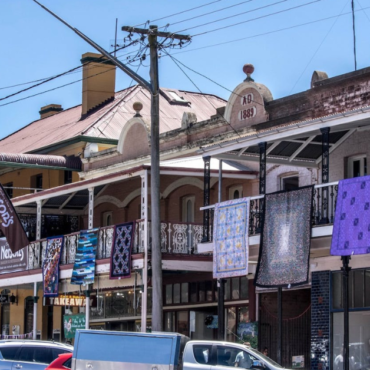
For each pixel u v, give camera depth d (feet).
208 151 96.68
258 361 74.18
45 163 138.21
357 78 93.86
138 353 76.74
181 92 162.09
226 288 110.11
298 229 84.07
